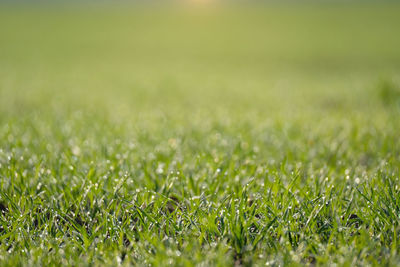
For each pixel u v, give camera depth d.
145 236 2.38
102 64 19.58
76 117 6.16
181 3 96.88
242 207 2.53
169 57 24.12
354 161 3.72
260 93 9.65
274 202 2.67
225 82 12.59
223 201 2.64
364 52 23.09
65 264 2.20
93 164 3.45
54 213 2.74
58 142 4.45
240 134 4.78
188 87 11.25
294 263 2.11
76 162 3.53
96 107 7.51
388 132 4.64
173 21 50.44
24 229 2.52
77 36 35.62
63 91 10.08
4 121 5.73
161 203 2.82
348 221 2.64
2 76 13.60
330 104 7.78
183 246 2.35
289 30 38.44
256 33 37.50
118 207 2.71
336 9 55.66
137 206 2.70
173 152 3.95
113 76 14.50
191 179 3.09
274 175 3.15
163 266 2.09
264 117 6.13
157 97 9.26
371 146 4.21
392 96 7.31
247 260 2.22
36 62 19.30
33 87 10.73
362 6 57.69
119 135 4.77
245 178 3.27
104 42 32.03
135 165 3.57
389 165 3.34
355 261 2.15
